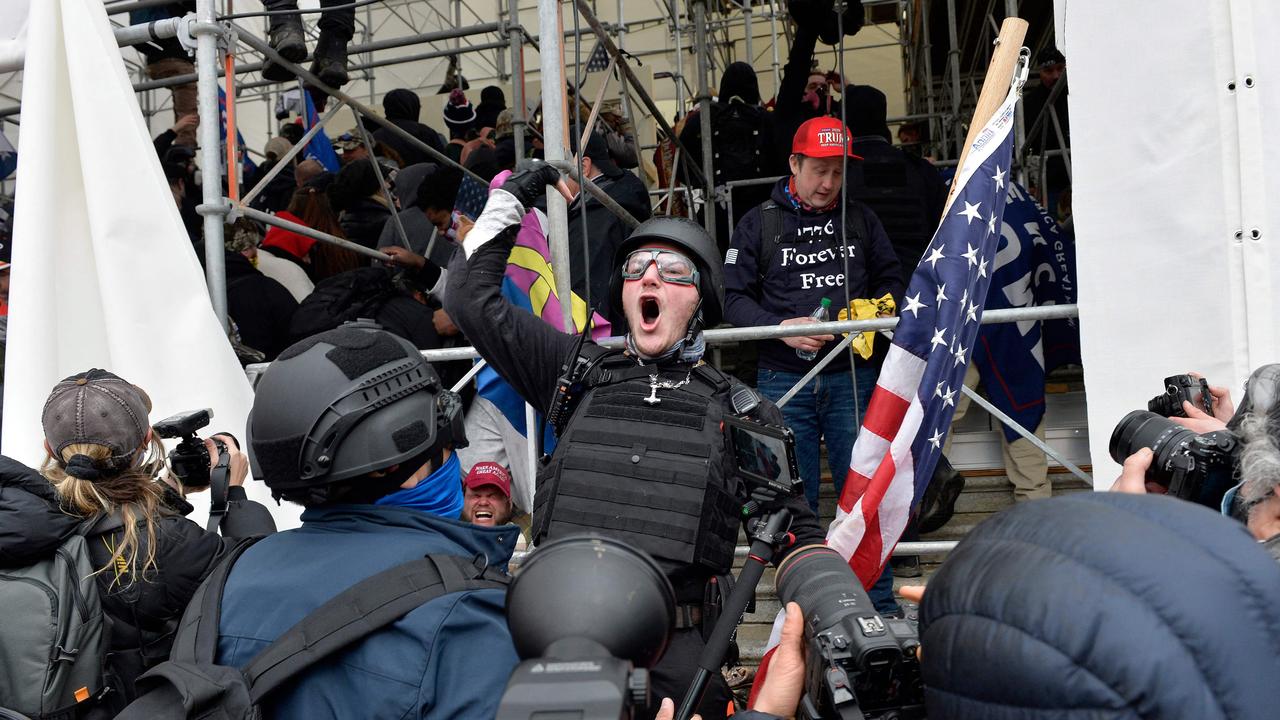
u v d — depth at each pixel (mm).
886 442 2461
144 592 1999
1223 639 584
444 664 1237
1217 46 2510
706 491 1854
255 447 1428
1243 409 1497
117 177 2818
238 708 1208
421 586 1294
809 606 1336
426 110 8805
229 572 1432
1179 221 2541
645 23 8578
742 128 6023
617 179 4203
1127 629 588
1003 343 4176
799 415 3695
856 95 4492
